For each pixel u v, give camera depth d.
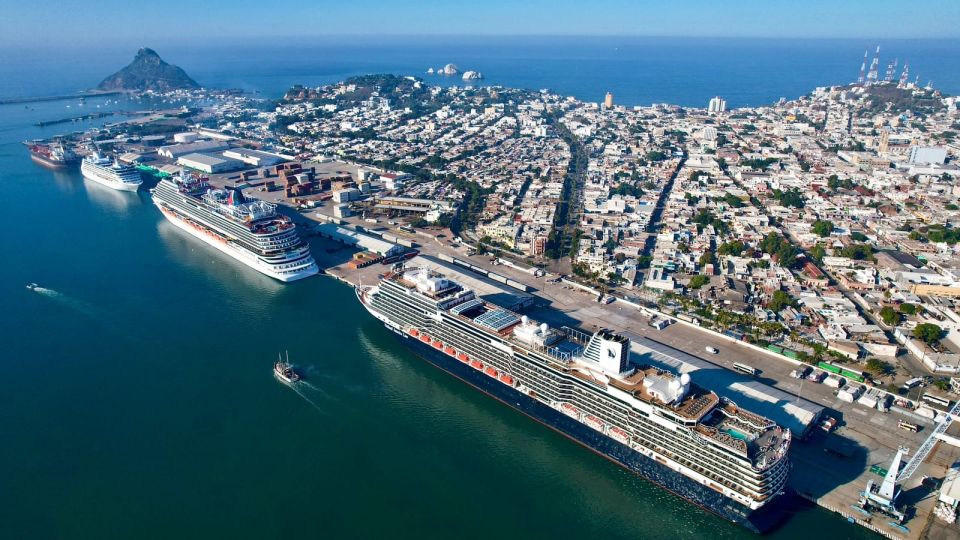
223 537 141.12
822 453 161.88
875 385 191.50
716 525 147.00
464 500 154.25
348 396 196.62
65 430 177.62
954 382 188.12
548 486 160.00
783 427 163.50
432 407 192.25
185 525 144.50
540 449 174.38
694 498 148.50
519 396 181.12
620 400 154.00
